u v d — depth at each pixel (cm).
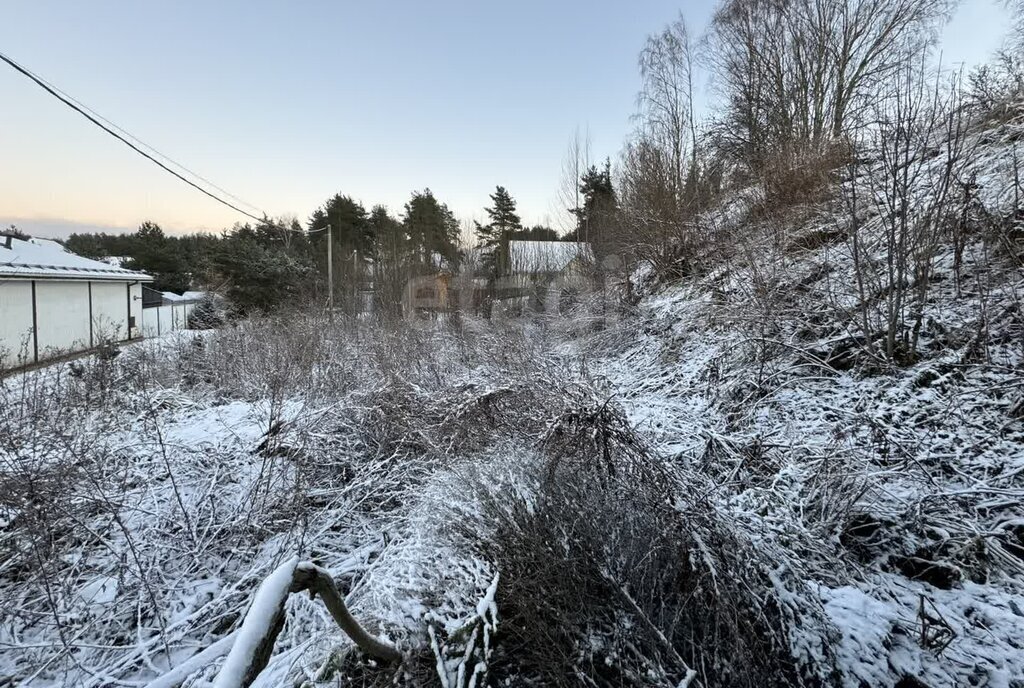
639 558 233
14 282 1398
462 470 335
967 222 517
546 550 231
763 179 866
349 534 415
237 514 416
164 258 3050
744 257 754
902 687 203
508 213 3195
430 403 523
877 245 555
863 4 1392
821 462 334
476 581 242
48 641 309
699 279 907
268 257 2319
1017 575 271
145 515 413
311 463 480
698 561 213
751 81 1570
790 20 1463
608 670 209
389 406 539
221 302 1747
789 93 1446
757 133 1448
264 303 2192
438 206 3116
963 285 510
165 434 560
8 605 324
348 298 1947
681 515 232
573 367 665
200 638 320
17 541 356
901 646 219
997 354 439
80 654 307
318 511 429
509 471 296
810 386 500
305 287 2297
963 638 229
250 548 396
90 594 345
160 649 304
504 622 217
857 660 205
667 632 216
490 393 449
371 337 980
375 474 477
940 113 467
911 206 489
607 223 1503
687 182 1230
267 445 502
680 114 1808
